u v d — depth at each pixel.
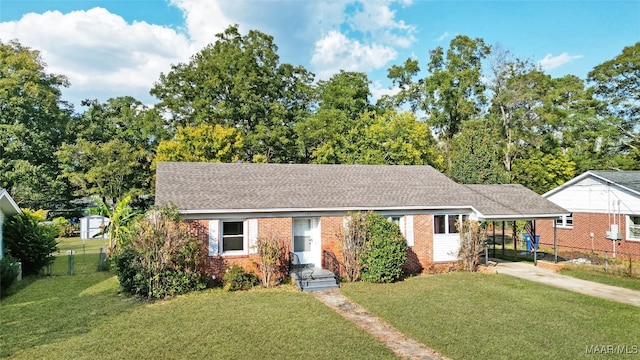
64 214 49.00
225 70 40.28
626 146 43.19
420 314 12.70
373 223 18.50
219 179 20.41
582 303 14.06
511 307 13.53
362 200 20.11
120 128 50.75
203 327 11.35
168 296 15.05
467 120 46.00
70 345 9.97
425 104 48.00
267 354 9.40
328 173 23.23
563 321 11.93
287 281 17.88
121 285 15.81
